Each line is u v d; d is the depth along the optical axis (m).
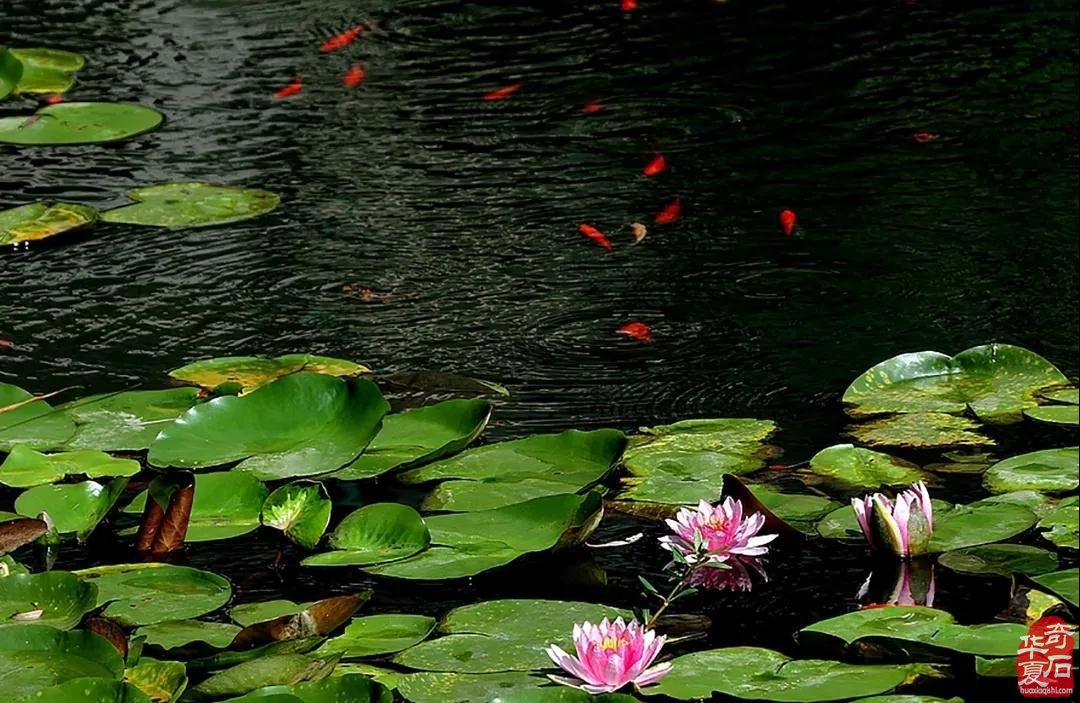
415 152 6.15
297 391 3.66
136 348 4.39
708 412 4.08
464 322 4.68
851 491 3.54
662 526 3.41
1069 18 8.12
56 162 5.95
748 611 3.05
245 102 6.70
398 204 5.62
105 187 5.70
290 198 5.65
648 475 3.59
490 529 3.23
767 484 3.57
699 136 6.40
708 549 3.03
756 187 5.85
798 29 7.95
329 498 3.38
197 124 6.41
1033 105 6.79
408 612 3.02
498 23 8.01
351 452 3.50
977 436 3.83
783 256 5.23
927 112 6.71
